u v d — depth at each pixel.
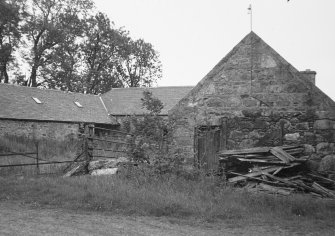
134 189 10.74
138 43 58.09
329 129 14.03
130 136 14.44
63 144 26.88
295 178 12.71
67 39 49.97
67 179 12.48
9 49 43.09
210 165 14.88
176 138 15.23
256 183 12.38
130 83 59.12
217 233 7.45
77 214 8.78
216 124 15.03
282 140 14.38
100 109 40.66
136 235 7.10
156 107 14.73
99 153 21.38
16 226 7.49
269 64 14.76
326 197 11.47
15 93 35.06
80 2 49.75
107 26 53.16
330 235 7.46
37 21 46.84
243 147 14.72
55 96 38.53
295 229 7.88
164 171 12.77
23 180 12.31
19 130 31.64
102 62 54.31
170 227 7.79
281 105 14.53
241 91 14.95
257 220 8.48
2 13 40.81
